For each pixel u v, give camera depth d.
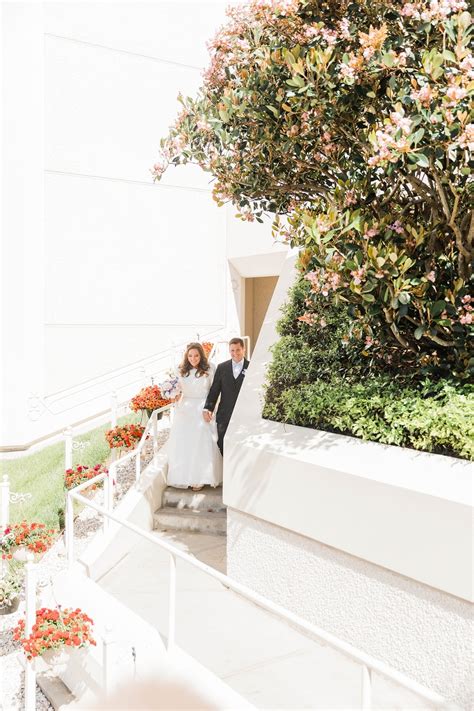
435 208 4.22
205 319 12.57
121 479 7.60
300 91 3.91
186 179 12.28
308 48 4.21
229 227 12.52
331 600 4.08
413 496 3.47
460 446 3.63
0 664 5.11
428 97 3.34
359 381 4.76
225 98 4.52
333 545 3.99
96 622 4.42
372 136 3.51
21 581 6.11
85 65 11.11
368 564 3.82
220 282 12.73
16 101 10.34
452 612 3.32
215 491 6.76
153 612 4.66
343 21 3.96
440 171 3.84
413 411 3.97
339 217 3.83
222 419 6.67
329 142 4.36
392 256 3.66
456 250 4.39
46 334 10.85
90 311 11.30
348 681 3.62
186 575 5.44
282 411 5.05
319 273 4.02
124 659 3.82
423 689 2.34
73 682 4.43
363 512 3.78
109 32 11.34
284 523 4.38
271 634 4.27
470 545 3.16
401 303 3.76
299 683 3.58
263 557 4.66
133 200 11.71
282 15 4.33
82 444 9.52
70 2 10.89
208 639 4.17
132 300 11.74
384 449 4.02
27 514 7.84
